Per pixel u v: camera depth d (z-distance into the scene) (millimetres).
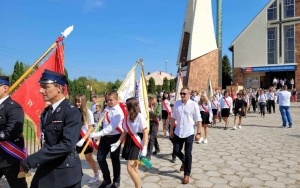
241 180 6359
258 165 7531
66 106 3277
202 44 30219
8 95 4359
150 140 8062
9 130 4141
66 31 5215
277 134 12531
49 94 3301
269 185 6062
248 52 39875
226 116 14125
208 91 21172
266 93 22531
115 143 5469
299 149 9414
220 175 6707
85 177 6547
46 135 3258
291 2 36969
